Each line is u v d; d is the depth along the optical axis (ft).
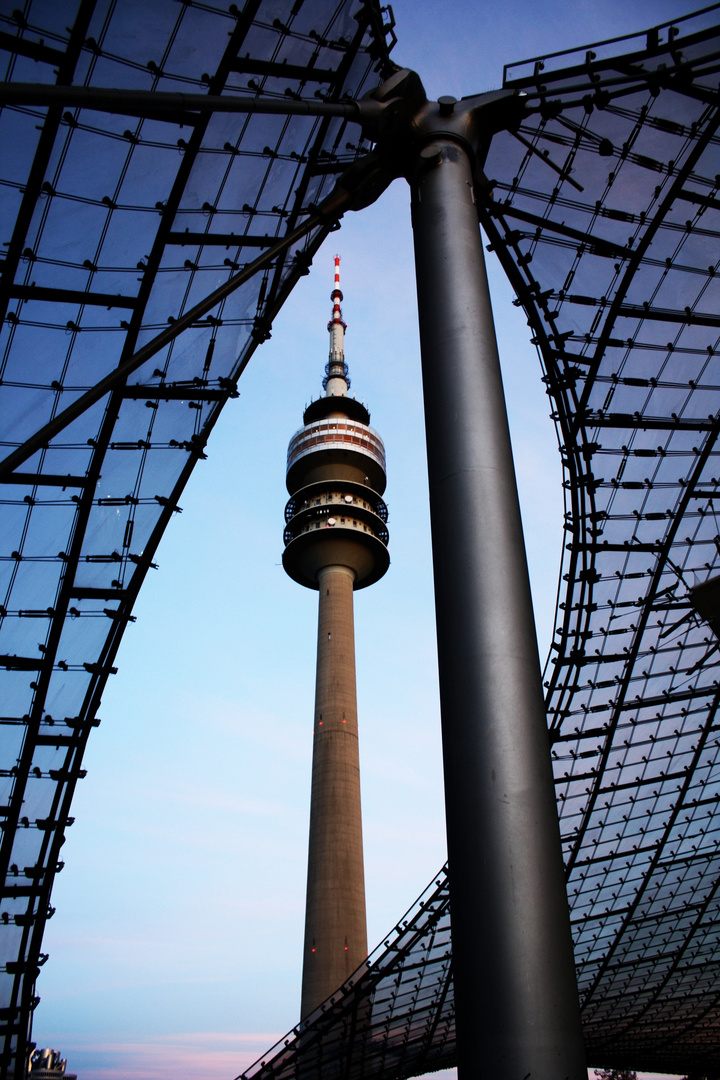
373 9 62.69
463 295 42.34
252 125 65.10
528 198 73.67
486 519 35.01
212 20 59.31
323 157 70.49
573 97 66.90
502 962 26.27
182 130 62.95
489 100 54.34
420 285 45.03
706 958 153.28
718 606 31.60
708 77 66.49
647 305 80.69
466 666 31.91
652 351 83.35
